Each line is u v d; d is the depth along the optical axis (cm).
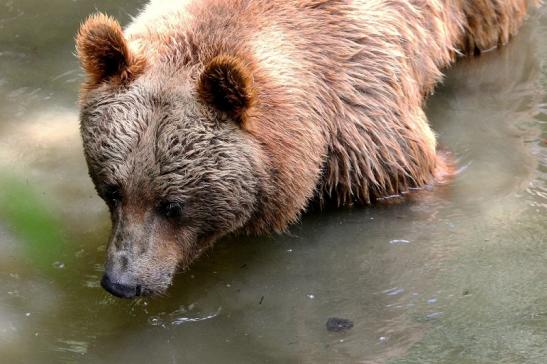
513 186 1165
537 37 1528
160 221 917
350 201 1138
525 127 1296
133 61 927
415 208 1138
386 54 1112
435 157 1184
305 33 1047
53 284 1026
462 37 1424
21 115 1341
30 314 976
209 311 980
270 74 974
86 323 965
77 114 1343
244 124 916
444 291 988
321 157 1048
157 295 927
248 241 1091
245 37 988
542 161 1214
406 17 1184
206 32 980
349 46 1080
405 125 1129
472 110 1342
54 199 1164
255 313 973
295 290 1009
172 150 888
